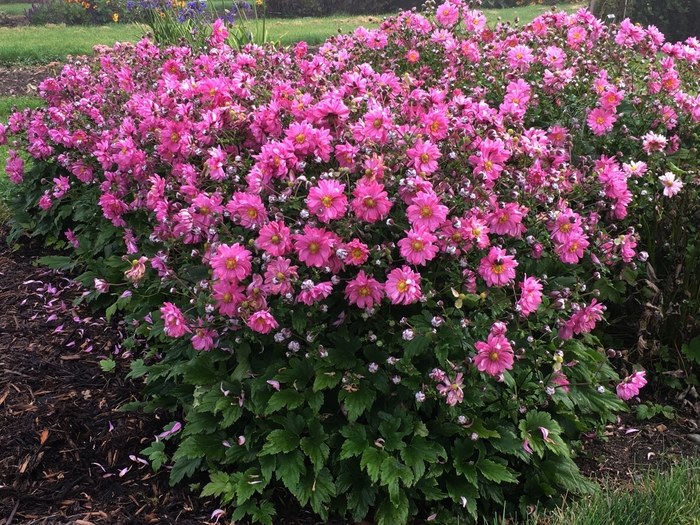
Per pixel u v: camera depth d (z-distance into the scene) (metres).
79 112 4.71
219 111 3.35
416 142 2.89
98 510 2.73
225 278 2.67
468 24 4.98
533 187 3.00
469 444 2.78
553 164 3.16
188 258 3.23
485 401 2.88
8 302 4.15
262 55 5.00
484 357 2.55
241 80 3.83
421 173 2.77
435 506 2.79
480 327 2.72
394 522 2.61
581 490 2.80
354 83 3.32
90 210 4.49
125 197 4.23
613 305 3.82
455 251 2.61
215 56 4.88
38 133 4.65
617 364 3.65
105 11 21.41
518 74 4.33
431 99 3.30
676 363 3.60
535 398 2.91
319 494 2.66
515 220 2.77
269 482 2.84
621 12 11.45
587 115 3.88
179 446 2.88
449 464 2.79
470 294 2.72
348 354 2.83
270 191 2.94
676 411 3.46
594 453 3.19
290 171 2.80
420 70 4.54
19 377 3.44
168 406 3.21
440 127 3.02
